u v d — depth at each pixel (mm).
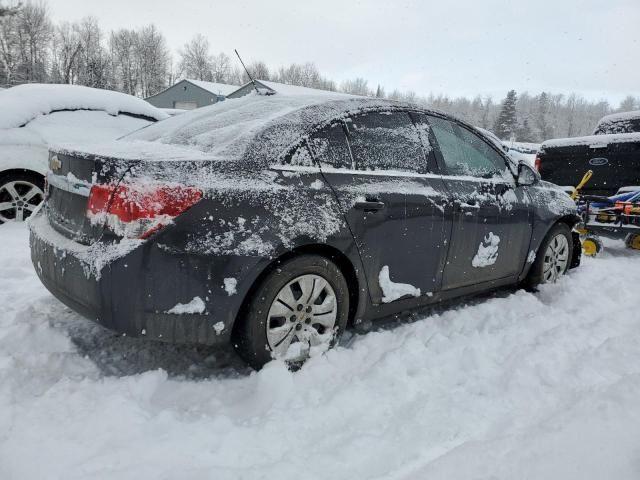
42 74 71875
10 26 65062
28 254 4480
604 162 6309
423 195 3074
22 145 5215
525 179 3854
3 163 5090
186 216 2215
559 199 4391
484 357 2795
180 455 1903
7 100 5488
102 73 74438
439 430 2102
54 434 1965
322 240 2561
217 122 2957
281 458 1919
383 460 1917
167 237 2186
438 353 2855
